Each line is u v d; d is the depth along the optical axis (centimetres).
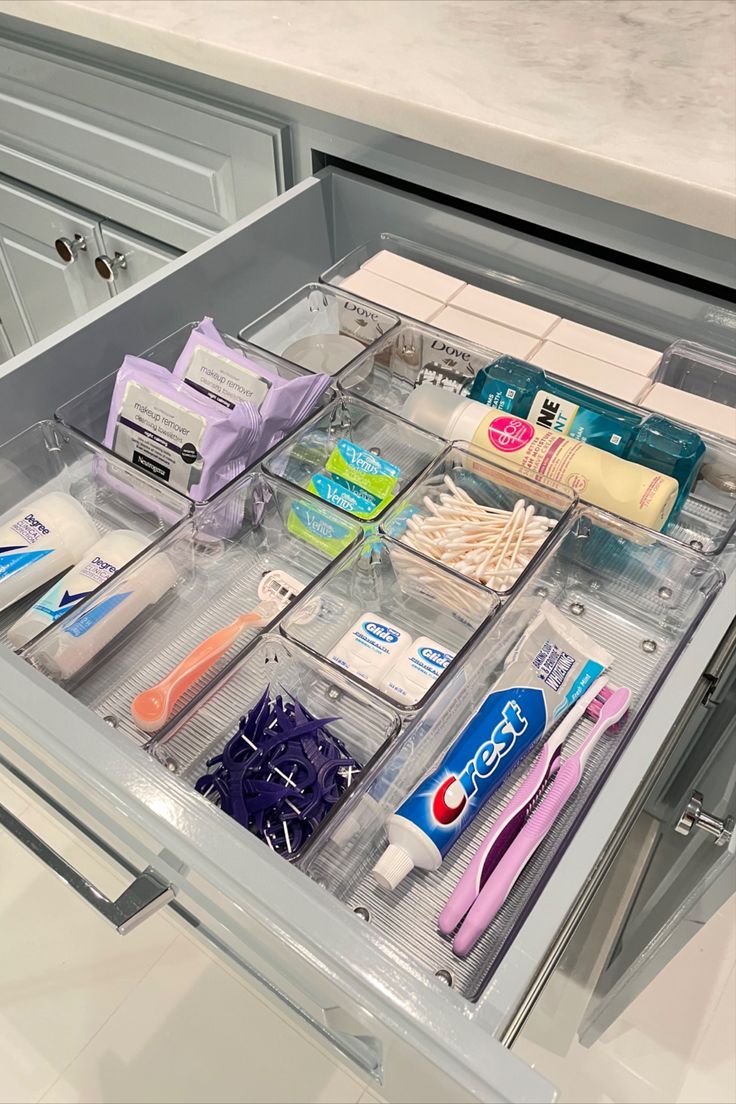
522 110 70
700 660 55
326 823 50
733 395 79
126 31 83
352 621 67
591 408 73
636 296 78
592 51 78
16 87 101
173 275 79
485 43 79
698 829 61
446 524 70
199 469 70
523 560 68
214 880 44
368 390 84
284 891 43
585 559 69
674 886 68
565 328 80
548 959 44
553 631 63
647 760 50
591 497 69
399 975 40
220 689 58
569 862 46
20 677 51
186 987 99
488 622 60
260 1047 95
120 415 73
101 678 64
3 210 117
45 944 102
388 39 80
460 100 71
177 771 56
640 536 65
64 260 116
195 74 86
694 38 80
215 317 86
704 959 103
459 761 55
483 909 49
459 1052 38
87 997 98
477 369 80
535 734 59
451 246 87
